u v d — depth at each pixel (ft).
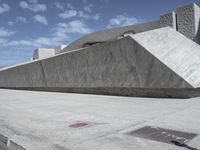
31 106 43.19
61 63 72.64
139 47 45.85
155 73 43.39
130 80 48.65
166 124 21.85
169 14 71.05
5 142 21.34
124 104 37.40
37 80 89.81
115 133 20.07
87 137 19.43
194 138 17.44
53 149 17.12
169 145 16.29
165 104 34.09
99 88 58.23
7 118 31.45
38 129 23.63
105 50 54.44
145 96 46.44
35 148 17.61
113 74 52.80
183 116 24.75
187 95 39.37
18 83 109.19
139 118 25.31
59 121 26.99
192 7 65.26
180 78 39.45
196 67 43.11
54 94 69.05
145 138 18.19
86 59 61.16
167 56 43.93
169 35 49.32
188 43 49.24
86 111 32.81
